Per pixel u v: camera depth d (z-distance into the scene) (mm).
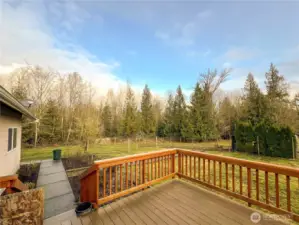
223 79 20453
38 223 2061
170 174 3887
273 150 10617
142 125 23953
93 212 2482
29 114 6523
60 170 7148
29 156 10844
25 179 5934
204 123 20719
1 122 4797
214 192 3205
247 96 17453
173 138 22875
